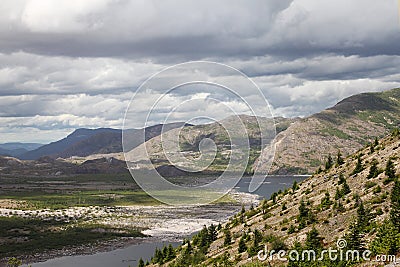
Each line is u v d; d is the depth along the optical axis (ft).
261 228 344.08
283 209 375.66
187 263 328.70
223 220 554.46
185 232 648.79
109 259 556.51
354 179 349.00
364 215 234.58
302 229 289.12
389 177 303.48
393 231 188.85
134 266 515.09
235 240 340.59
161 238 652.48
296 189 443.32
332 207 305.53
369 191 301.63
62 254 596.70
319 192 374.63
